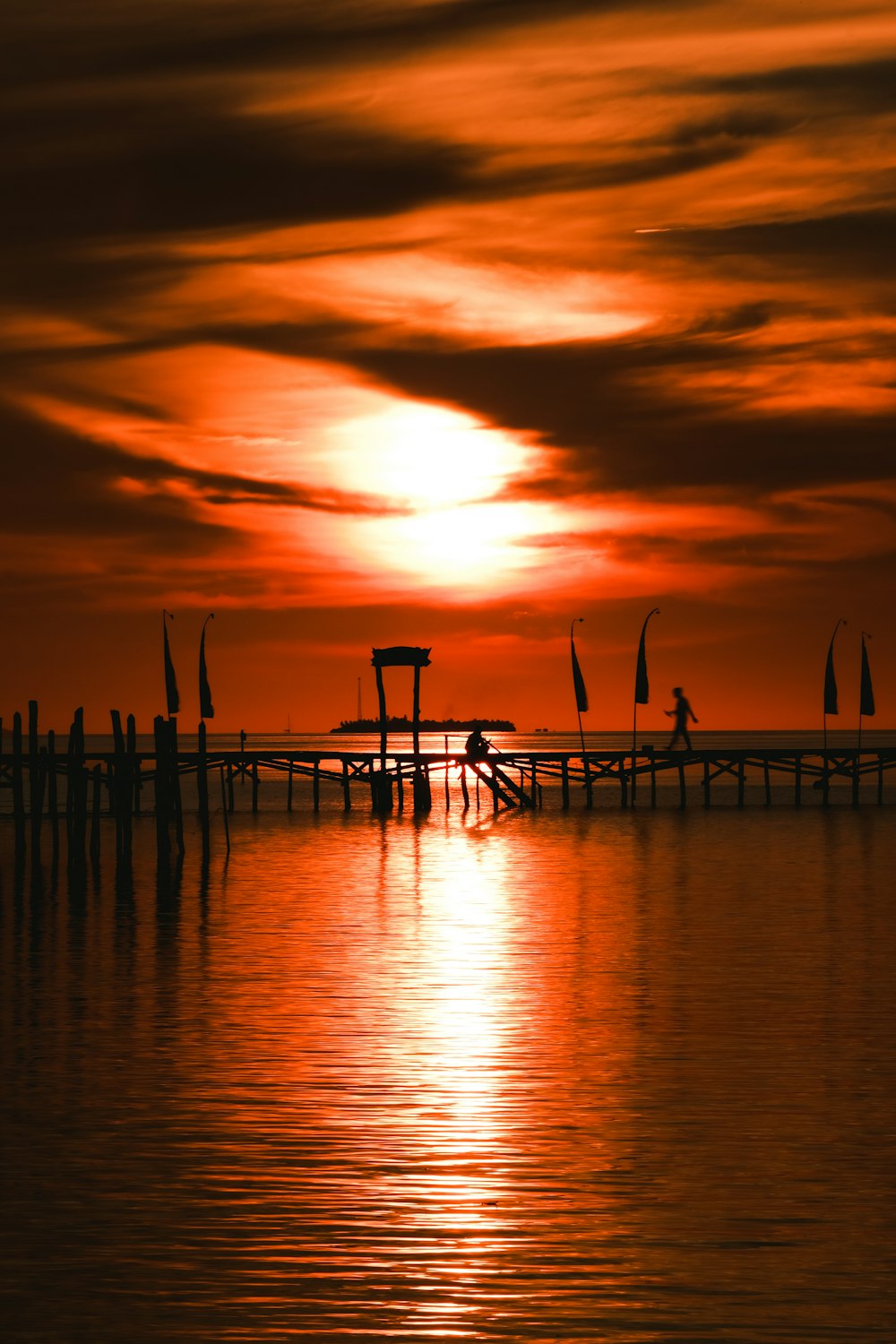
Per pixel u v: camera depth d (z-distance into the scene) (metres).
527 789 144.25
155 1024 26.58
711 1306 14.06
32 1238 15.77
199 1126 19.97
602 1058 23.78
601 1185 17.52
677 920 40.59
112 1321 13.77
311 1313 13.95
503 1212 16.58
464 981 30.78
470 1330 13.60
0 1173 17.95
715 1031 25.78
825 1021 26.56
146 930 39.34
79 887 51.06
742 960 33.50
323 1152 18.77
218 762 97.44
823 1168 18.16
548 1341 13.37
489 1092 21.70
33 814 62.78
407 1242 15.68
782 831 78.38
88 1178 17.75
